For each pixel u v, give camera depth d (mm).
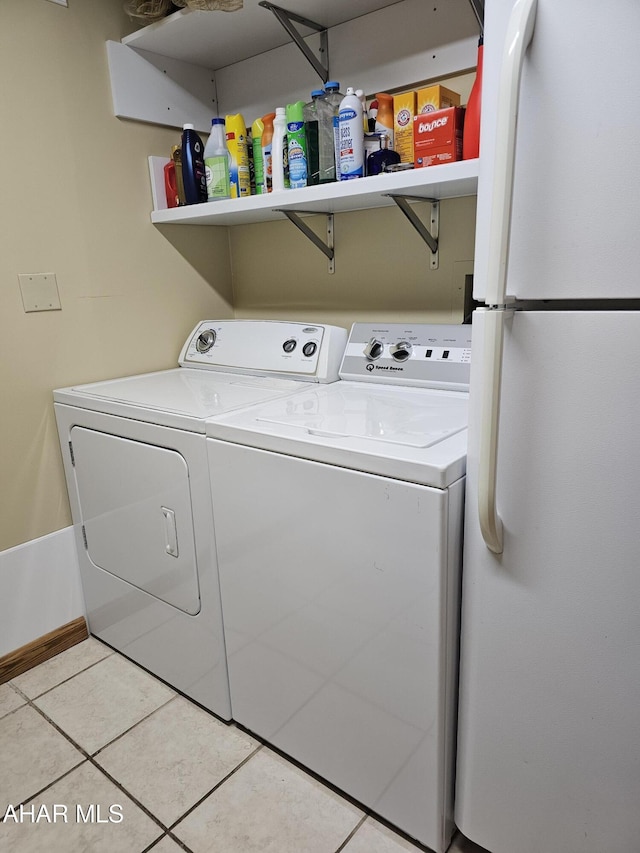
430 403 1523
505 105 838
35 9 1729
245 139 1920
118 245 2037
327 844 1323
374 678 1257
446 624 1138
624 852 1067
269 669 1481
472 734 1188
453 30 1622
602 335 889
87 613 2088
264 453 1306
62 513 2002
